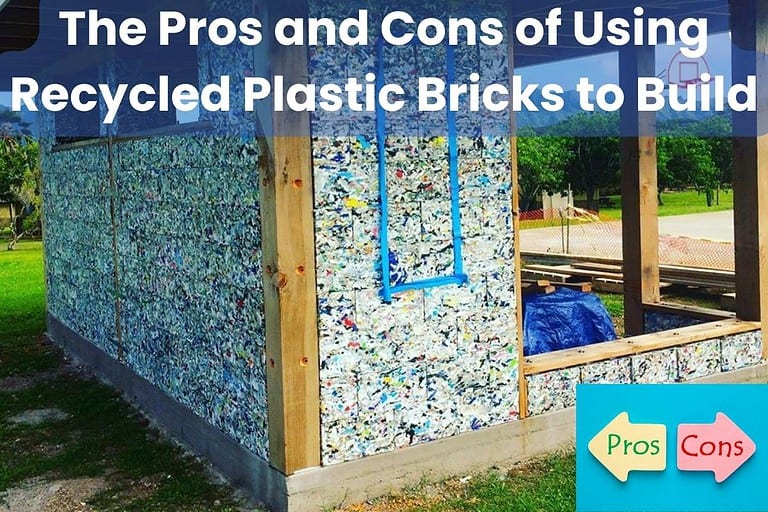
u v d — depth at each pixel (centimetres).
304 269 448
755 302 649
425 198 488
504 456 525
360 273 466
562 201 2412
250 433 492
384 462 479
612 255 1526
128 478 541
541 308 685
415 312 487
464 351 507
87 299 817
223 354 520
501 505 462
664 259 1413
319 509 459
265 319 459
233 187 489
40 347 946
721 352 630
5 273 1822
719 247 1584
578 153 2334
